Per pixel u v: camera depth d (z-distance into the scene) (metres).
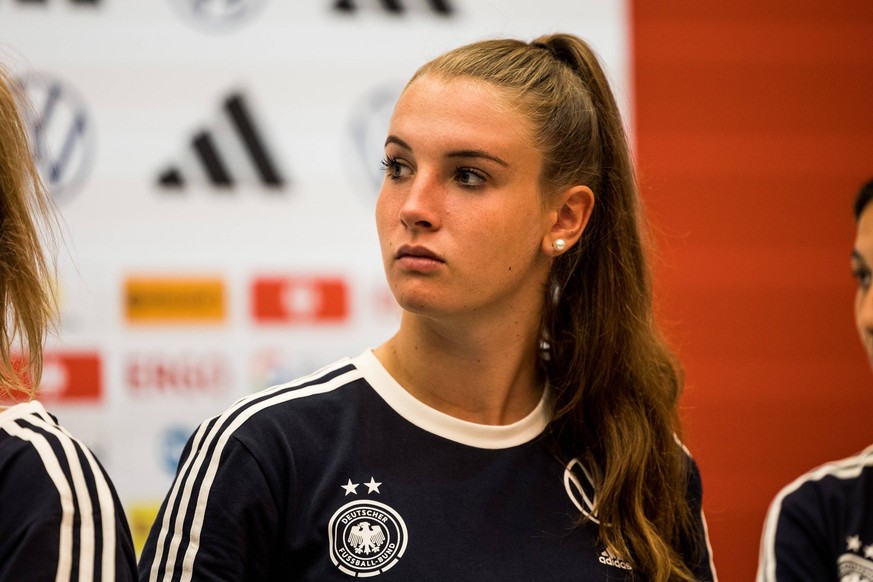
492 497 6.04
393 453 5.97
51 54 11.29
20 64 11.21
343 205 11.65
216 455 5.72
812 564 8.00
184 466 5.86
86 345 11.25
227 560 5.54
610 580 6.11
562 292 6.79
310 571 5.65
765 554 8.21
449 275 5.77
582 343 6.75
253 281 11.51
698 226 12.09
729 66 12.15
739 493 12.06
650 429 6.77
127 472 11.30
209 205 11.48
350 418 6.02
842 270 12.20
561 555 6.05
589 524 6.26
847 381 12.20
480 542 5.86
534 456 6.36
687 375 12.04
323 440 5.91
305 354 11.55
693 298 12.05
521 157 5.93
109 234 11.33
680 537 6.85
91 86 11.35
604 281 6.80
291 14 11.64
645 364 6.87
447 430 6.12
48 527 4.46
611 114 6.70
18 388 5.02
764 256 12.14
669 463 6.83
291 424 5.88
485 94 5.94
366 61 11.70
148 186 11.41
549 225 6.24
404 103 5.98
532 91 6.13
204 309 11.45
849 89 12.23
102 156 11.34
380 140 11.72
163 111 11.46
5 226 4.97
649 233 7.30
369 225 11.68
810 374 12.15
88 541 4.58
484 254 5.82
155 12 11.47
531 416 6.47
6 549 4.44
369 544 5.67
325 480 5.78
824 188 12.20
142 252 11.38
